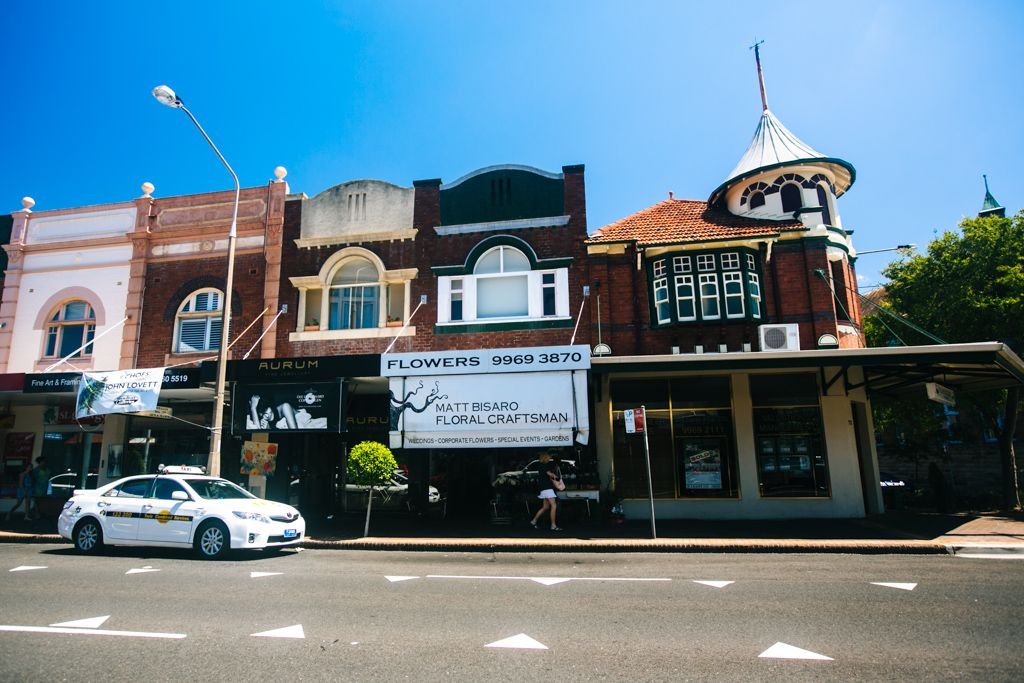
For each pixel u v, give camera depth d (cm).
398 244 1717
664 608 696
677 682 468
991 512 1653
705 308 1582
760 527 1358
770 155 1809
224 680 479
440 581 866
